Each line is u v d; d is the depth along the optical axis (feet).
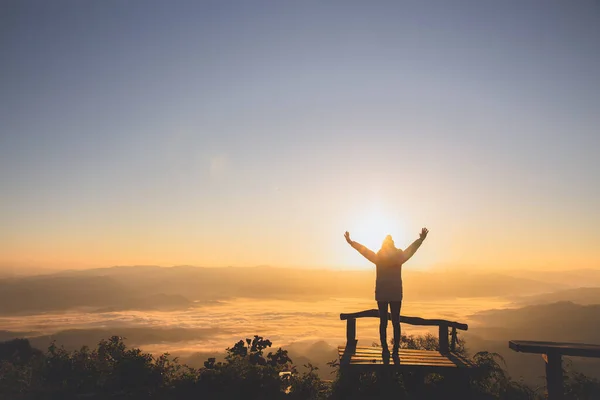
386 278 26.12
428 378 27.20
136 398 24.16
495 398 24.75
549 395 22.68
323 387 25.96
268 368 25.26
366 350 28.19
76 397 24.76
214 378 24.32
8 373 26.37
